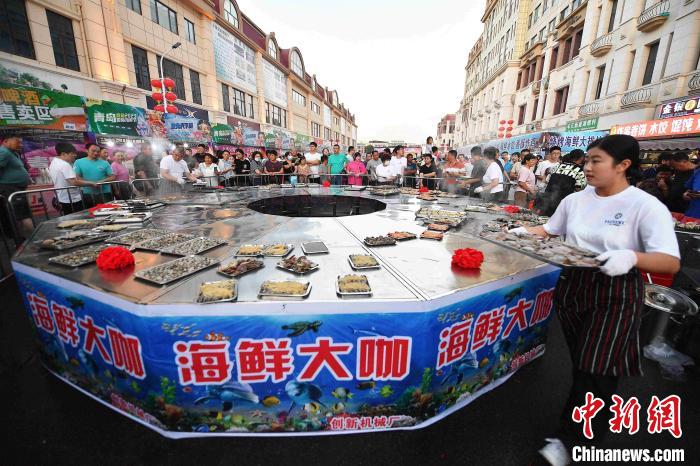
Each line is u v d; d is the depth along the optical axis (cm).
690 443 154
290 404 147
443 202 412
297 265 169
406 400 150
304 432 151
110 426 155
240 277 158
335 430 152
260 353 137
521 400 181
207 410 146
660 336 222
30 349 217
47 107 643
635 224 120
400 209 364
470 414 169
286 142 2084
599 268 112
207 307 129
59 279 156
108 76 834
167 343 134
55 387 181
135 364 143
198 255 190
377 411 151
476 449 148
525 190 507
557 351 230
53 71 684
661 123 715
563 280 146
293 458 141
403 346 140
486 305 162
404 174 731
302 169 734
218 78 1361
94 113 737
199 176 589
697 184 366
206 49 1276
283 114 2148
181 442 147
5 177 399
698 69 773
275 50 1970
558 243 147
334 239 237
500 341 181
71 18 744
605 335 125
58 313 166
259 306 130
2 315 259
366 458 142
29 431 152
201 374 139
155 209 348
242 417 147
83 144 712
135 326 134
